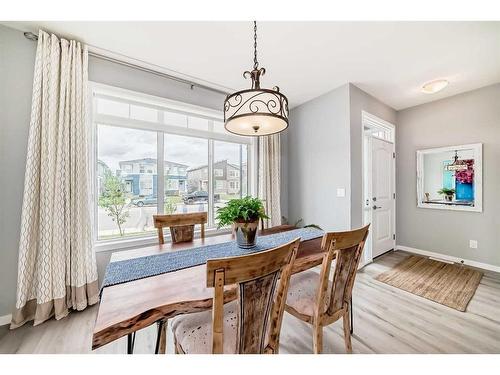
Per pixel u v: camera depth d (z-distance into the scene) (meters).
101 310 0.83
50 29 1.83
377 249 3.34
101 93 2.25
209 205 3.11
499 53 2.18
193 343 0.98
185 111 2.84
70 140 1.93
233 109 1.28
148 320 0.82
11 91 1.81
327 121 3.05
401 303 2.05
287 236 1.95
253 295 0.85
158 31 1.85
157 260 1.36
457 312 1.89
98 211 2.33
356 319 1.82
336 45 2.04
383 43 2.02
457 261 3.12
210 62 2.31
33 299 1.80
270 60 2.29
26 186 1.75
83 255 1.96
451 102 3.18
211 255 1.46
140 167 2.56
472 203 2.98
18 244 1.83
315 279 1.64
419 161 3.51
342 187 2.87
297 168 3.55
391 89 2.98
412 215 3.61
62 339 1.57
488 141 2.86
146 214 2.60
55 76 1.85
